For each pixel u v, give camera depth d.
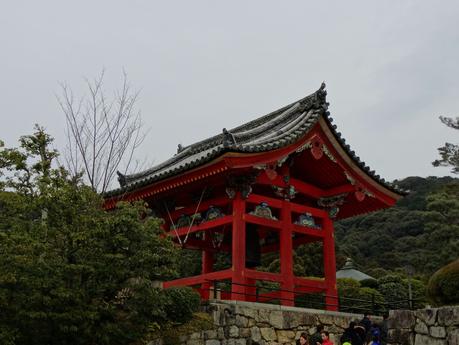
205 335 15.67
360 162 21.19
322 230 21.22
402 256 66.38
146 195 20.97
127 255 13.45
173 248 14.23
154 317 15.15
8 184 14.00
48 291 12.23
